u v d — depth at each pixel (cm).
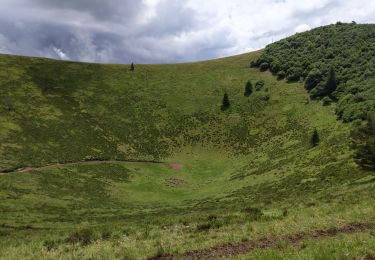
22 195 6650
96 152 10294
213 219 2656
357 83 11375
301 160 7594
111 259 1656
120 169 9550
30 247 2144
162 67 17000
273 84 14038
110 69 16112
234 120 12275
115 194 7962
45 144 10006
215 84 14875
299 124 10850
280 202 3881
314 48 15325
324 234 1712
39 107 11819
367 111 9006
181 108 13350
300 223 1970
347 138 7456
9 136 9794
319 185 5000
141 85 14862
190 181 9156
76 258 1750
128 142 11281
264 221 2283
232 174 9019
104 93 13888
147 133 11894
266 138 10850
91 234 2289
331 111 10831
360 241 1388
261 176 7675
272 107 12469
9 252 2064
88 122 11819
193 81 15300
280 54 15875
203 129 12094
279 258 1256
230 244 1714
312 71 13100
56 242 2222
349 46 14550
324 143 8175
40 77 13838
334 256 1229
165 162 10456
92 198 7362
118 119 12419
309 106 11750
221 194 7225
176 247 1747
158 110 13200
